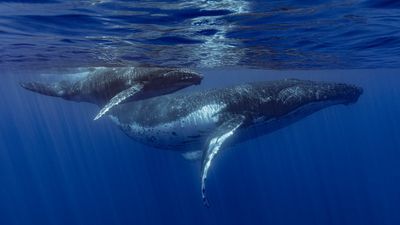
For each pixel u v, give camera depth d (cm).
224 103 1265
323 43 1469
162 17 998
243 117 1241
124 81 1130
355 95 1430
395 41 1470
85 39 1248
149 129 1434
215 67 2242
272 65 2245
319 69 2605
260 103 1274
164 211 3450
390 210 3881
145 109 1441
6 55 1611
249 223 3048
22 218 4622
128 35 1200
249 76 2994
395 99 8250
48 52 1475
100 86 1205
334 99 1383
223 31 1181
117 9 923
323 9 977
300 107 1342
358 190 5106
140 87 1042
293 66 2330
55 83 1374
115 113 1584
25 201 6044
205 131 1306
